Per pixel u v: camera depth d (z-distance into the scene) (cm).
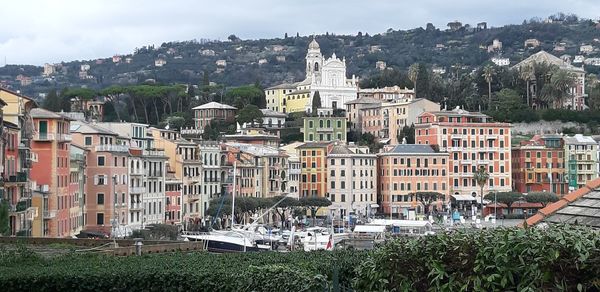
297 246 16788
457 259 2645
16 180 13325
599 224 3059
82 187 17875
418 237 2817
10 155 13362
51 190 15450
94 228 18188
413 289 2733
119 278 4775
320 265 4016
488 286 2539
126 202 18925
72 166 17100
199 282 4506
